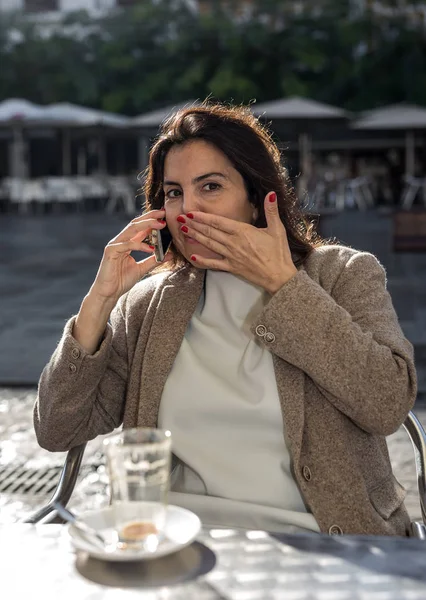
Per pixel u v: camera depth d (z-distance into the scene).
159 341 1.86
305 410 1.74
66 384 1.81
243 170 1.84
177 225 1.86
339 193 25.27
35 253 13.87
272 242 1.71
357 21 34.62
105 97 34.81
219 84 34.09
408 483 3.55
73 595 1.13
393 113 24.19
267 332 1.69
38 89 35.19
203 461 1.79
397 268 10.99
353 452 1.74
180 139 1.84
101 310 1.84
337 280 1.85
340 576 1.18
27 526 1.38
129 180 25.14
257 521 1.72
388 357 1.67
